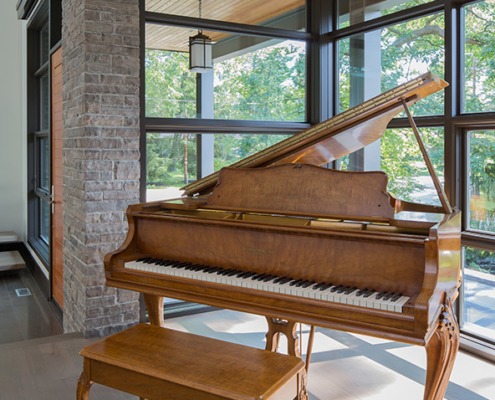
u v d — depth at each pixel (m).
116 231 3.93
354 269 2.13
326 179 2.32
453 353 2.26
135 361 2.01
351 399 2.85
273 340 2.65
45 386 3.03
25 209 7.68
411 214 2.33
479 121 3.39
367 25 4.32
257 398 1.73
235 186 2.54
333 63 4.82
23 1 6.52
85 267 3.86
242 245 2.40
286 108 4.84
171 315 4.34
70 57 4.18
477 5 3.46
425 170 3.87
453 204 3.61
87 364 2.11
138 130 3.98
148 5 4.12
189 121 4.34
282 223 2.41
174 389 1.90
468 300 3.64
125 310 4.01
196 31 4.36
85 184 3.81
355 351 3.55
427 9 3.77
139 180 4.01
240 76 4.60
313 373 3.19
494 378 3.13
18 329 4.72
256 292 2.17
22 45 7.61
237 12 4.52
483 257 3.51
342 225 2.27
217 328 4.09
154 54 4.19
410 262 2.02
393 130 4.14
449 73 3.59
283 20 4.75
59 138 5.04
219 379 1.86
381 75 4.29
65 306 4.59
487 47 3.40
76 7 3.95
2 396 2.89
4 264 6.71
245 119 4.64
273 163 2.68
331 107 4.84
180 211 2.79
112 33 3.84
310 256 2.23
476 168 3.53
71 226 4.27
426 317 1.81
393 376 3.15
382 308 1.90
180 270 2.40
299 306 2.08
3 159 7.74
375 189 2.21
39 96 7.29
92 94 3.79
